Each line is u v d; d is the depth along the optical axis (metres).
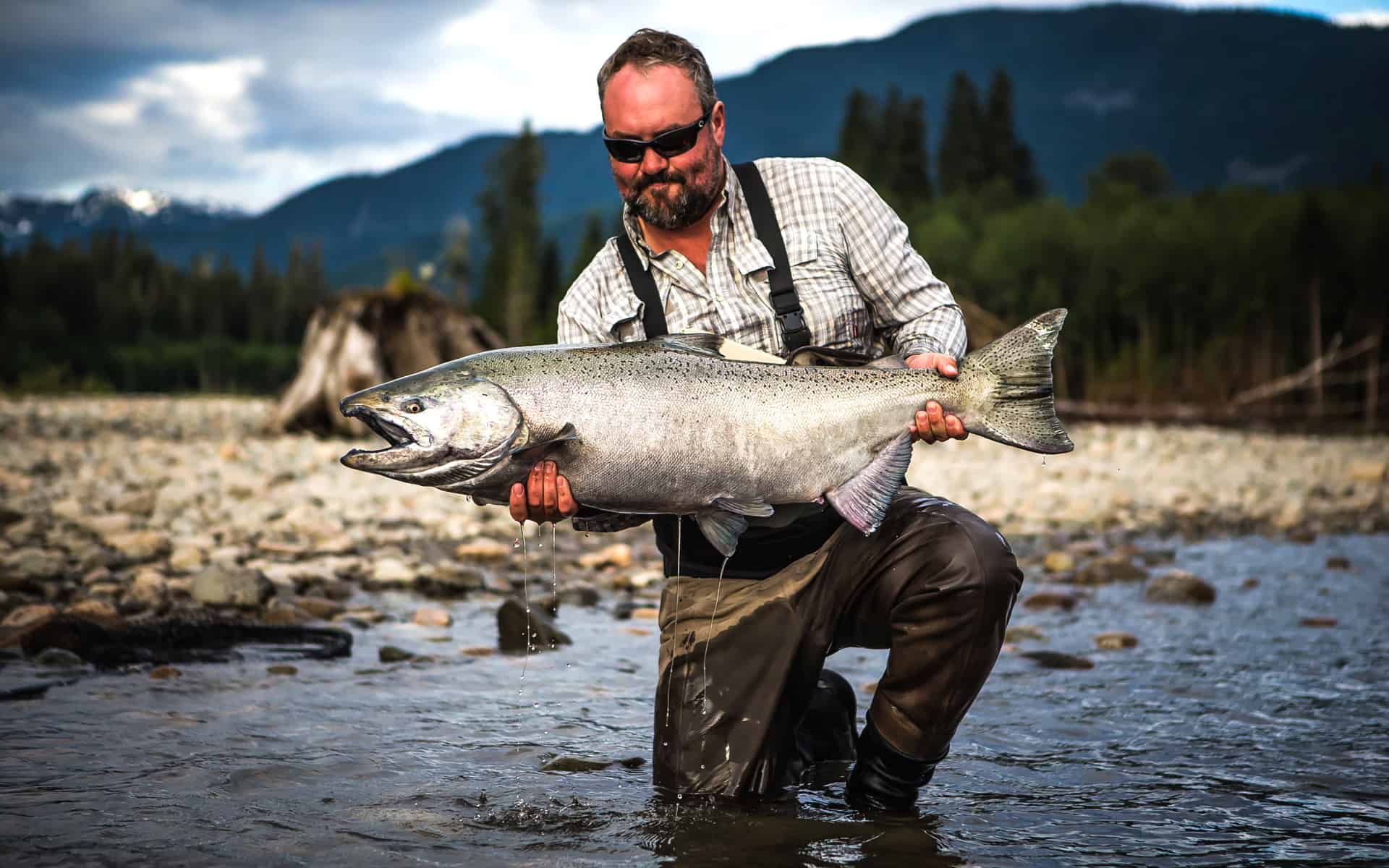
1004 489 11.20
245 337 130.38
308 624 4.99
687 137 3.02
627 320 3.25
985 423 3.01
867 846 2.58
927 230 39.75
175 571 6.09
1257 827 2.71
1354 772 3.16
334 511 8.84
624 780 3.10
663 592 3.29
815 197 3.29
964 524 2.94
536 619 4.92
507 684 4.16
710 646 3.08
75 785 2.90
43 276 107.81
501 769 3.16
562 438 2.84
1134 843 2.60
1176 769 3.20
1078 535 8.69
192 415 24.39
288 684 4.06
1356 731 3.59
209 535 7.49
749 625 3.07
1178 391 30.06
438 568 6.27
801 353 3.12
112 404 30.44
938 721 2.88
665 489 2.93
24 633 4.39
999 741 3.50
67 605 5.13
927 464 13.63
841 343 3.25
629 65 3.02
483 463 2.84
